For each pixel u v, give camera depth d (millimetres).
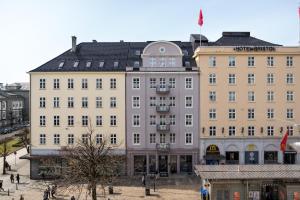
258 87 71000
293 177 44281
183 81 70625
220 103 70750
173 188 61812
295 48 70625
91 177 47906
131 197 56562
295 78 71188
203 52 70125
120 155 67938
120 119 70375
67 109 70312
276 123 71062
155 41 71000
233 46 70750
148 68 70250
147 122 70625
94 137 70312
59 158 68688
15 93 173625
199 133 70750
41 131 70312
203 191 48531
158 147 69812
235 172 45750
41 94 70250
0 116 148125
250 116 71188
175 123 70875
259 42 77188
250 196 45812
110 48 76750
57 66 71500
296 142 70500
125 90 70375
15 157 87188
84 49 76375
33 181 68000
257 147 71062
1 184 61281
